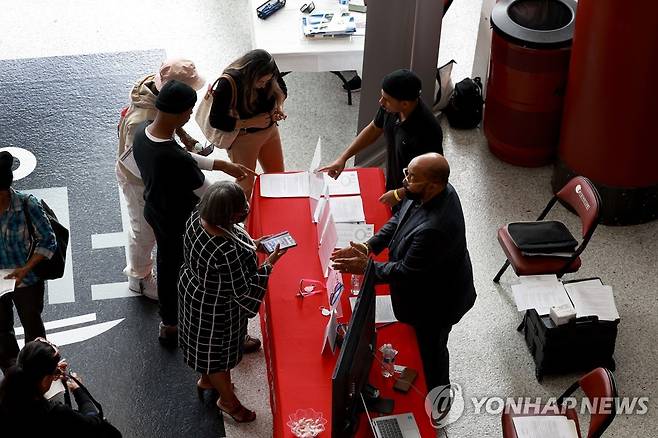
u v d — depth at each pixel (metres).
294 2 6.36
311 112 6.72
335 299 3.88
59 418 3.31
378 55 5.68
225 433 4.48
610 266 5.45
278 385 3.73
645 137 5.32
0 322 4.45
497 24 5.71
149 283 5.18
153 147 4.14
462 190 6.03
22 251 4.21
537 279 4.78
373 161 6.29
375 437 3.51
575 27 5.26
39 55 7.10
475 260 5.50
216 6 7.67
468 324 5.07
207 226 3.71
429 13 5.73
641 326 5.06
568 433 3.93
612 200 5.63
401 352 3.89
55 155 6.20
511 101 5.87
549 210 5.46
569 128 5.61
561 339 4.56
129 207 4.84
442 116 6.63
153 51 7.15
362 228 4.51
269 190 4.79
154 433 4.50
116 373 4.80
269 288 4.19
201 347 4.05
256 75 4.77
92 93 6.73
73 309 5.15
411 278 3.81
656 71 5.04
